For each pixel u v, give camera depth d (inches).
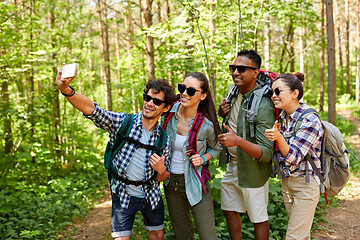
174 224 109.8
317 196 101.9
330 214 175.8
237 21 201.6
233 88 118.7
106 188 253.9
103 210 201.9
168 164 101.8
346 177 108.9
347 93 903.1
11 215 174.2
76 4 278.1
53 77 260.1
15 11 227.3
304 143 96.8
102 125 94.3
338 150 104.4
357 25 829.8
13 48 228.7
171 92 96.2
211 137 106.4
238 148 111.3
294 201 104.0
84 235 162.1
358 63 835.4
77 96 87.7
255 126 106.7
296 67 1021.8
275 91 99.0
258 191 111.1
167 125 108.6
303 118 97.9
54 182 234.8
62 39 275.9
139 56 348.2
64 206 192.2
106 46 424.5
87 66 374.9
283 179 108.3
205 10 202.8
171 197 108.0
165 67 267.7
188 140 103.2
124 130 95.4
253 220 112.0
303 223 102.2
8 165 218.5
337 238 147.1
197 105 105.0
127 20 432.1
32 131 261.6
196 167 104.7
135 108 385.1
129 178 97.2
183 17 191.6
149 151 96.7
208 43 220.2
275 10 242.4
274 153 107.0
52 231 160.9
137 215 168.7
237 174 116.0
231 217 121.3
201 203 104.3
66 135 324.8
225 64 203.9
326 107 866.1
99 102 530.9
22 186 205.9
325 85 1021.8
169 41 264.4
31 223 164.2
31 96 253.6
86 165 301.3
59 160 294.8
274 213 160.7
